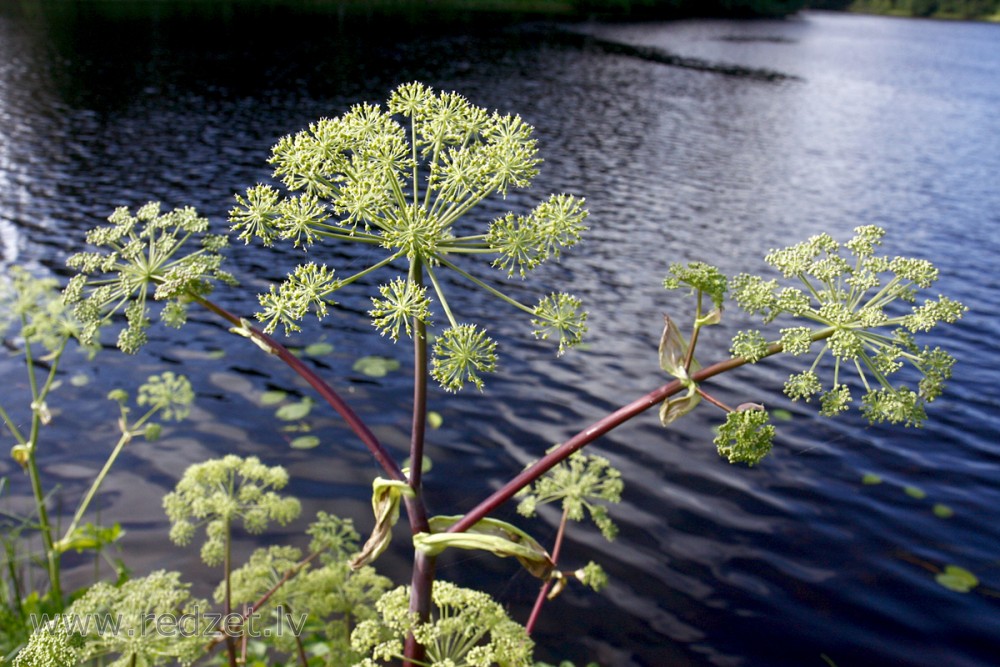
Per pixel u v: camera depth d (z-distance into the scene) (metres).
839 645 4.13
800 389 1.86
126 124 16.11
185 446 5.38
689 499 5.34
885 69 40.03
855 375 7.38
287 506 2.84
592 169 15.69
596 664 3.89
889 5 106.88
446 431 5.90
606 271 9.89
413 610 1.99
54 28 27.88
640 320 8.41
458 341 1.64
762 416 1.72
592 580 2.84
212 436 5.54
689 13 68.12
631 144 18.42
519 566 4.56
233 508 2.73
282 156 1.75
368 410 6.12
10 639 3.00
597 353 7.53
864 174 17.23
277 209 1.70
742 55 40.31
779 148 19.44
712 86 28.50
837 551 4.91
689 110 23.61
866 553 4.90
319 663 3.08
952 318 1.85
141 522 4.49
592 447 5.86
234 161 13.81
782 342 1.86
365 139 1.75
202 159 13.81
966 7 102.44
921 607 4.46
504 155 1.74
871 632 4.24
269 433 5.65
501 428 6.03
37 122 15.74
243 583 2.78
